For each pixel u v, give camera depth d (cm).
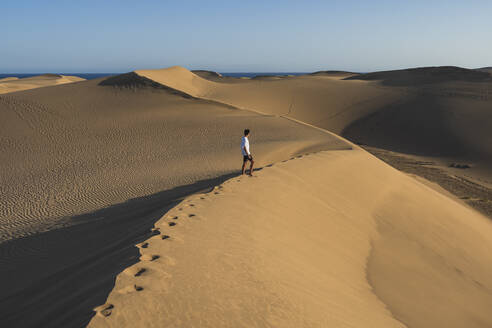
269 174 1240
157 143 2633
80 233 936
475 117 4556
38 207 1384
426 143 4169
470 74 7681
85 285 510
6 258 841
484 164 3400
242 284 511
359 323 535
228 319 419
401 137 4434
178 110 3716
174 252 571
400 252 1027
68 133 2925
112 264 558
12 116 3269
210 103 4009
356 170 1620
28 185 1730
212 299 452
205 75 15250
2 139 2745
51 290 556
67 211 1300
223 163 1964
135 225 837
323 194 1216
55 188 1644
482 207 2078
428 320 689
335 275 721
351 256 885
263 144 2425
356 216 1159
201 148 2444
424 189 1809
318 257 776
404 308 704
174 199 1075
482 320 773
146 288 447
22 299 569
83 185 1662
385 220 1221
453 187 2550
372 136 4588
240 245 656
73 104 3712
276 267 610
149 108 3719
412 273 911
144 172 1855
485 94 5481
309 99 6041
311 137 2762
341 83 7300
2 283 688
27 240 963
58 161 2231
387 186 1567
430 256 1062
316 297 559
